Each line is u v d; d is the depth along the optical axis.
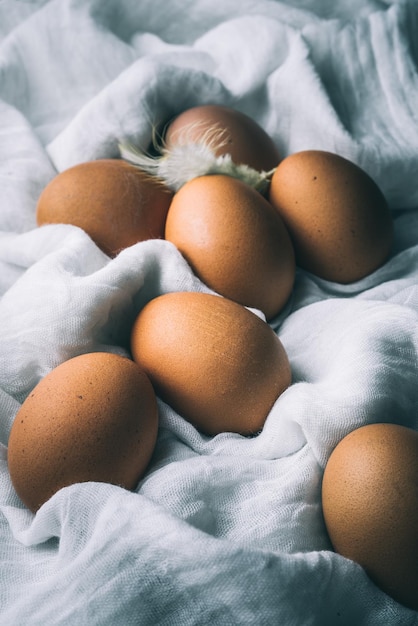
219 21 0.42
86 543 0.21
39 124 0.39
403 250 0.34
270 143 0.34
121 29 0.42
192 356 0.24
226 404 0.24
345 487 0.22
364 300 0.28
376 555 0.21
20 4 0.42
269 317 0.29
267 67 0.38
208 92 0.36
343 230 0.30
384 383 0.24
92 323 0.25
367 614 0.21
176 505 0.21
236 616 0.19
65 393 0.22
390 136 0.38
